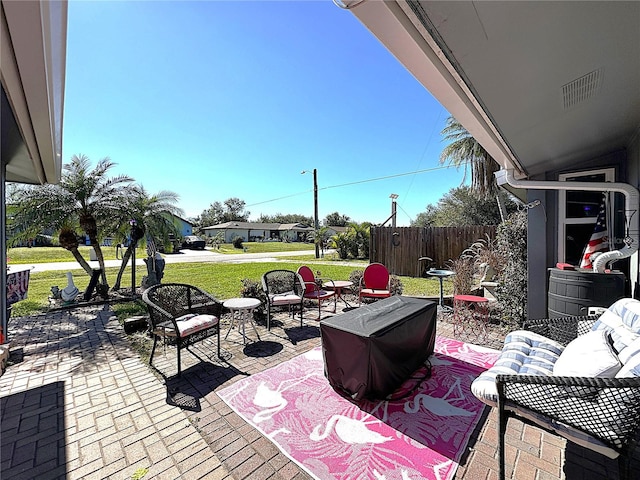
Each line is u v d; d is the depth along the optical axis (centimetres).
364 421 225
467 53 136
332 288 540
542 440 204
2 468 184
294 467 183
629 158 356
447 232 902
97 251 696
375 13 112
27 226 648
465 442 203
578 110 228
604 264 317
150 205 768
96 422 228
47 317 531
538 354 222
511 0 104
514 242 460
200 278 892
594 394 149
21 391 274
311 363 325
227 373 304
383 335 248
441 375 297
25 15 124
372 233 1000
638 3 111
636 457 192
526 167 385
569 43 136
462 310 443
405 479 173
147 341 403
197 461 189
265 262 1374
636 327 192
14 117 239
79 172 684
